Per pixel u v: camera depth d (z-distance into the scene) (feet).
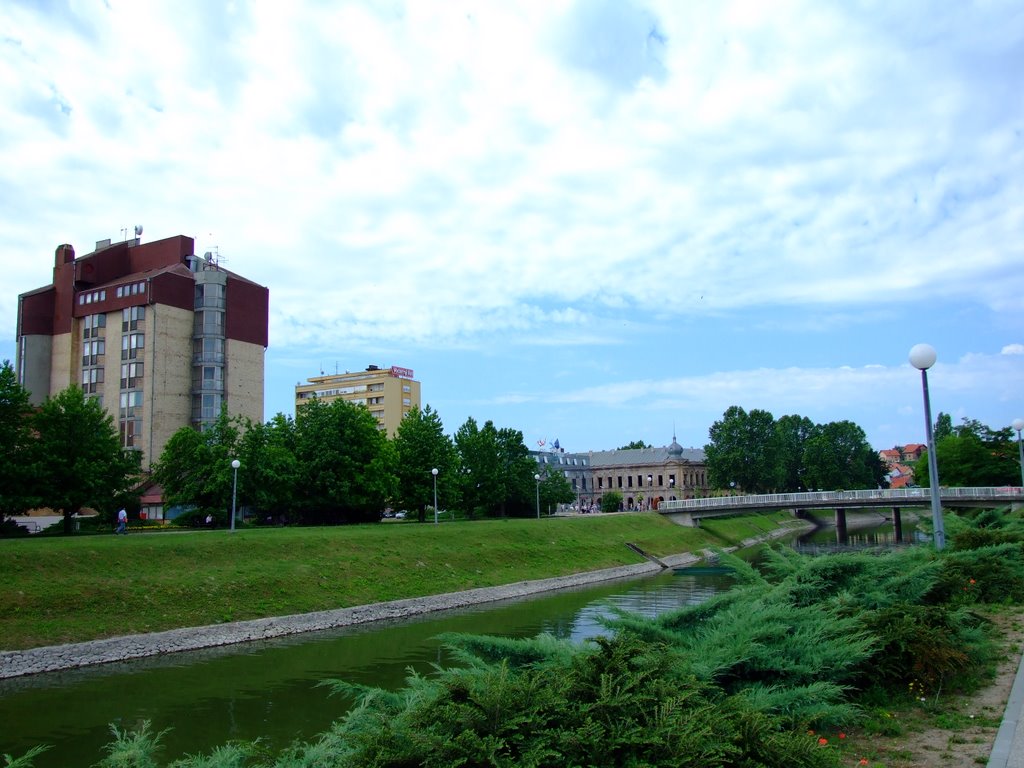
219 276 302.66
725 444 471.62
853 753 31.22
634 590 161.99
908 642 40.65
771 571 54.65
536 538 207.21
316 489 225.56
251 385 311.27
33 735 63.16
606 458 608.60
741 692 32.37
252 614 113.50
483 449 292.81
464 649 35.35
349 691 33.19
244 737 61.31
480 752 22.84
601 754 23.48
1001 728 33.24
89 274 309.22
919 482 366.84
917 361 83.25
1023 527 107.65
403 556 156.35
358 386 517.96
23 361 302.66
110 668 88.48
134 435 282.36
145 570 114.83
